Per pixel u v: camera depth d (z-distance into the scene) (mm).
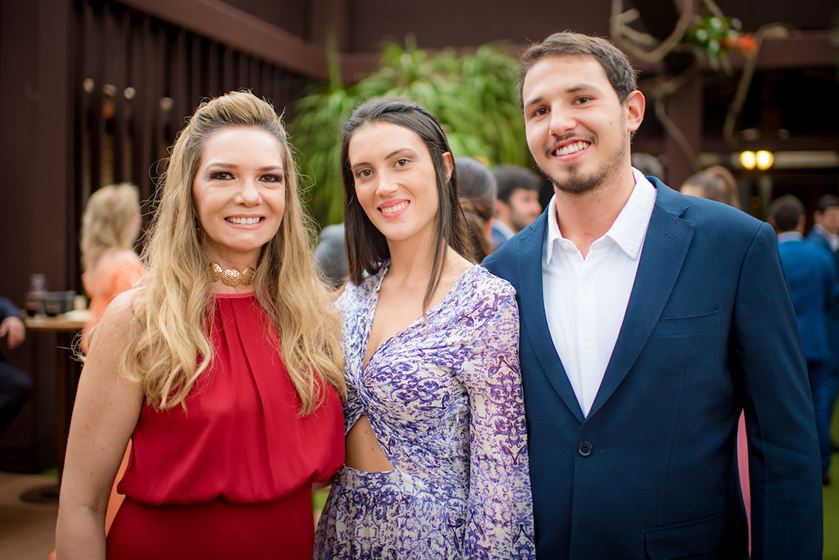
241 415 1573
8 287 4902
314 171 6484
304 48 7410
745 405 1605
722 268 1579
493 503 1667
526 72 1689
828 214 6641
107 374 1529
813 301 4668
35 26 4832
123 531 1550
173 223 1639
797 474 1541
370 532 1732
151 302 1561
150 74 5609
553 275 1724
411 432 1748
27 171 4859
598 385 1632
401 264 1911
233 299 1674
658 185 1733
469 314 1724
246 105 1668
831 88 8867
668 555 1561
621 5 7516
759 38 7273
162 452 1528
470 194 2828
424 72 6867
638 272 1613
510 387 1696
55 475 4836
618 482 1566
